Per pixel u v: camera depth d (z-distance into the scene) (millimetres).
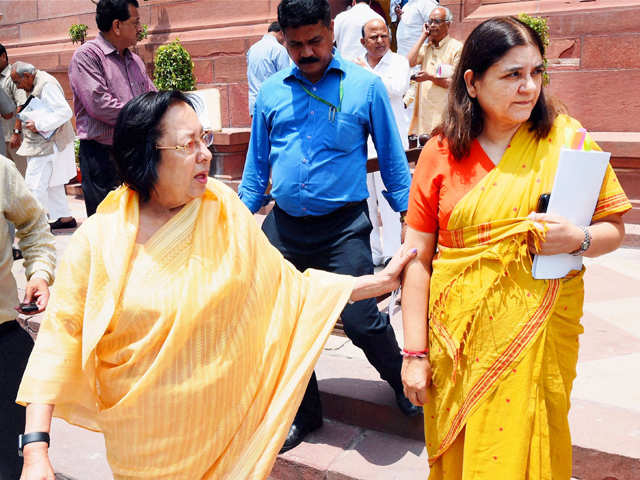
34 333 4414
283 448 2902
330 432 3041
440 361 1883
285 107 2729
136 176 1719
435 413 1943
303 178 2699
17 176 2414
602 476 2475
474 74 1704
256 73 5848
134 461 1752
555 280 1733
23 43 11406
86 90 4480
